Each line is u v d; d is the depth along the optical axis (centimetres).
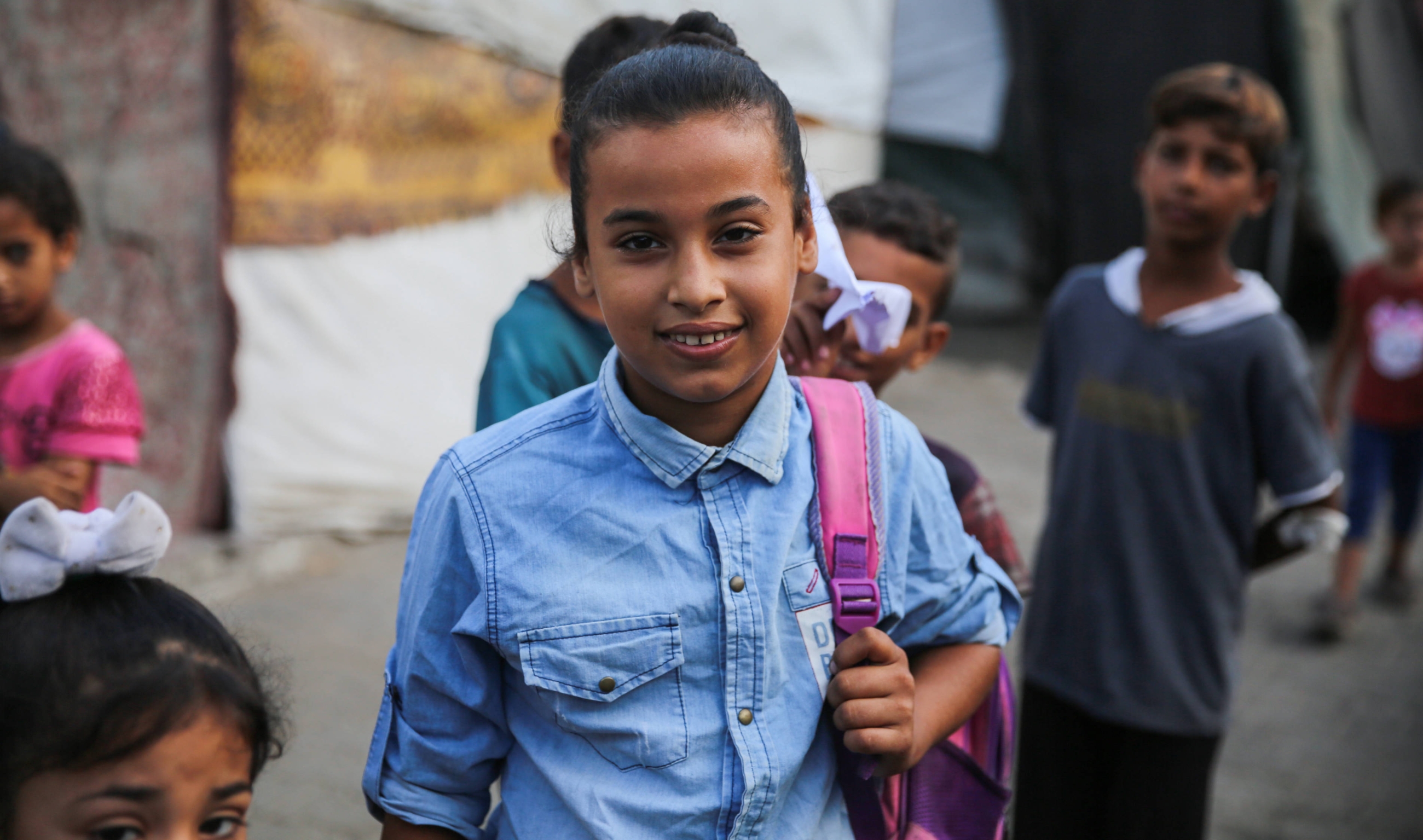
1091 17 863
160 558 119
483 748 133
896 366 201
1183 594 258
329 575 489
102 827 108
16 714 107
